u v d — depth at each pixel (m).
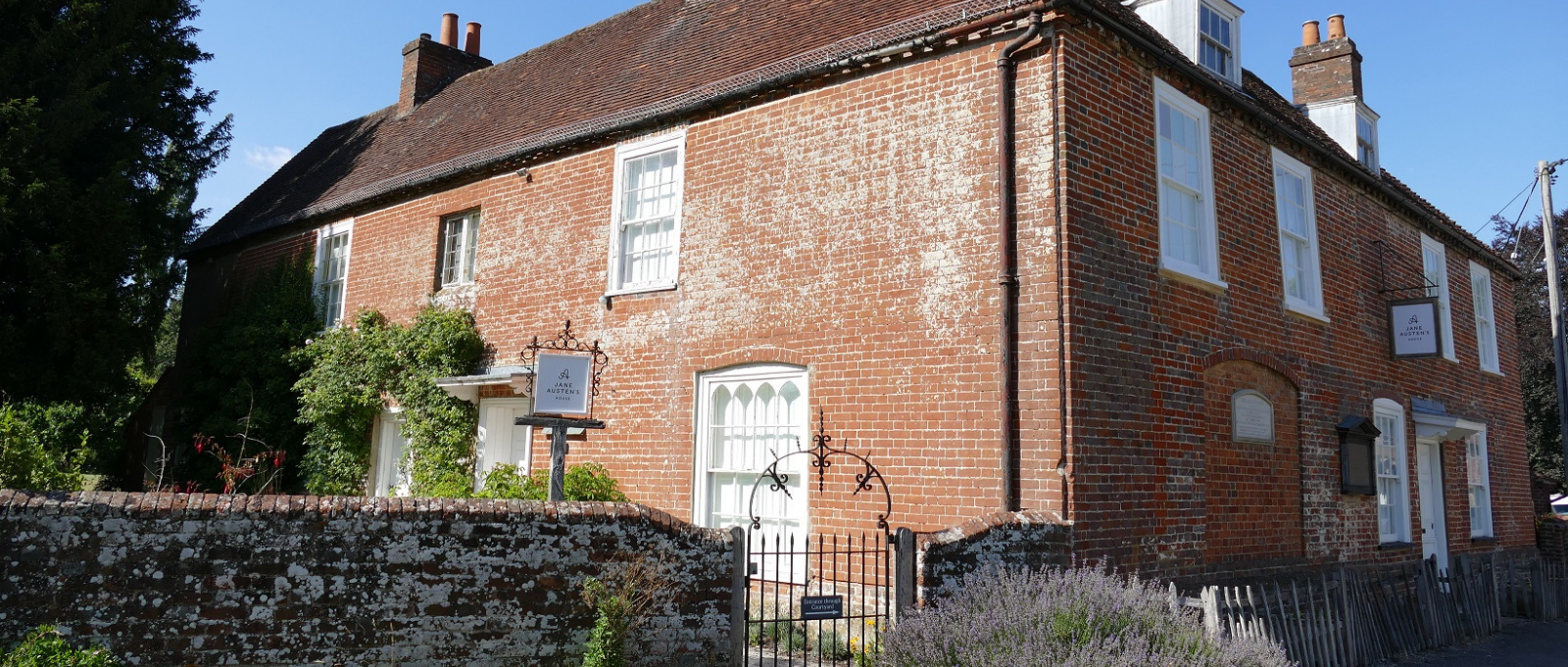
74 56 14.97
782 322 10.69
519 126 15.23
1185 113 10.95
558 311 12.98
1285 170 12.71
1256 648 6.70
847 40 10.77
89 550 5.71
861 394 9.96
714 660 7.01
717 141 11.72
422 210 15.27
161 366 36.62
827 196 10.59
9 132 13.69
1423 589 11.56
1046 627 6.25
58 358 15.05
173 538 5.88
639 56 15.20
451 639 6.36
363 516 6.28
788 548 10.30
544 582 6.64
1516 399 19.23
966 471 9.12
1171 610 6.92
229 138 18.41
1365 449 13.04
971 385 9.22
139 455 19.91
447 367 13.59
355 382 14.41
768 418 10.71
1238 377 11.05
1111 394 9.16
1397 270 15.17
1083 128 9.32
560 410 8.56
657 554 6.98
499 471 10.76
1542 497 22.20
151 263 16.52
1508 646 11.56
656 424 11.58
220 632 5.89
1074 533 8.44
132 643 5.72
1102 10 9.43
